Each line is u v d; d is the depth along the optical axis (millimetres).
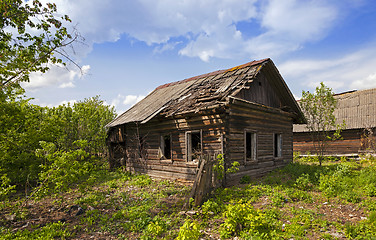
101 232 5484
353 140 17391
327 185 7887
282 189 8305
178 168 10578
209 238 4891
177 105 11383
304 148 19953
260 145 11102
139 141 12953
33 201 8336
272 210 6004
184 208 6707
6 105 8016
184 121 10516
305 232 4910
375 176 8891
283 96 13492
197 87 12945
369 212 5875
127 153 14000
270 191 7996
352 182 8562
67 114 14953
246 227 5047
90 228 5750
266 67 12062
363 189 7805
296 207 6527
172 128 11062
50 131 9383
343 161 15188
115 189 9836
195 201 6781
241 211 5109
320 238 4648
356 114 17812
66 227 5789
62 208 7418
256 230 4820
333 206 6516
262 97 11992
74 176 7098
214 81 12742
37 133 8805
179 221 5855
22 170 8914
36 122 9133
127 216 6316
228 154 9109
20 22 7637
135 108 15438
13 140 8406
